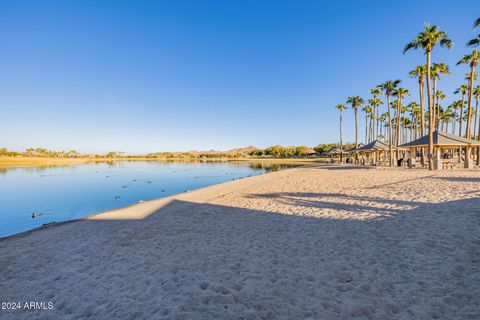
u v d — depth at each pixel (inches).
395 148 1150.3
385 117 2436.0
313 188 501.7
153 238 233.1
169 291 135.5
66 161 3777.1
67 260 190.7
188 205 395.5
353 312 108.7
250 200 414.6
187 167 2132.1
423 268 142.3
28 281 158.9
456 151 1972.2
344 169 1008.9
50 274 167.2
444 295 116.3
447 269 139.0
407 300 114.6
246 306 117.8
